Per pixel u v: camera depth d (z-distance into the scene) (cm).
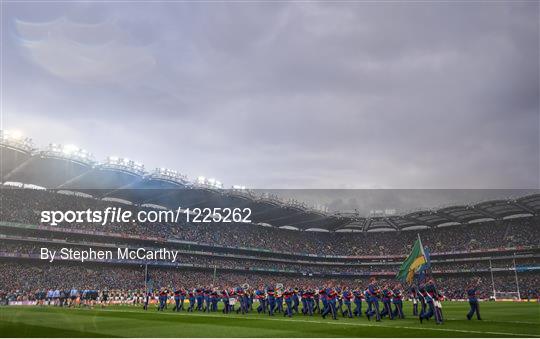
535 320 2825
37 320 2683
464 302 7212
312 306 3250
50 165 7575
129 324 2492
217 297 3894
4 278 7281
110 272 8644
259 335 1988
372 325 2433
